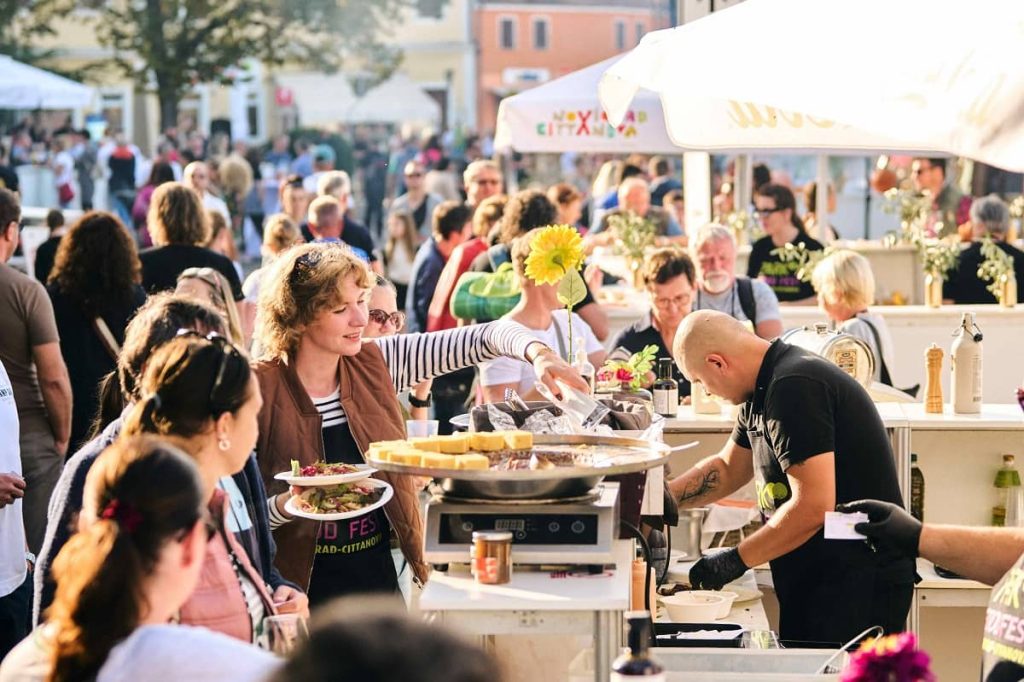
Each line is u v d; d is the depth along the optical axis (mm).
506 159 36062
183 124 42562
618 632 3473
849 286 7602
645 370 5711
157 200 8555
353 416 4562
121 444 2809
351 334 4500
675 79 4625
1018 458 6387
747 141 6156
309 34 47875
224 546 3414
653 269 7211
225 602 3348
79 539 2721
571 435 4125
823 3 4621
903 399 6508
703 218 11516
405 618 1874
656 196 18266
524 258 6648
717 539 5906
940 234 13156
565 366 4551
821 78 4266
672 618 4914
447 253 10352
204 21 43188
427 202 16594
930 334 9867
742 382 5004
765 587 6109
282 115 49625
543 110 9758
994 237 11047
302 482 4102
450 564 3732
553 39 60094
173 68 41500
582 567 3688
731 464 5418
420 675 1783
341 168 43062
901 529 4137
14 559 5355
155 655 2639
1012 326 9828
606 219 12977
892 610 5008
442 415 9023
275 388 4492
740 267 12812
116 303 7238
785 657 3914
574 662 3930
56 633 2709
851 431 4871
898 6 4398
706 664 3922
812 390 4820
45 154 35125
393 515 4453
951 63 4031
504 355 4805
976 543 4070
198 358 3293
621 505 4047
